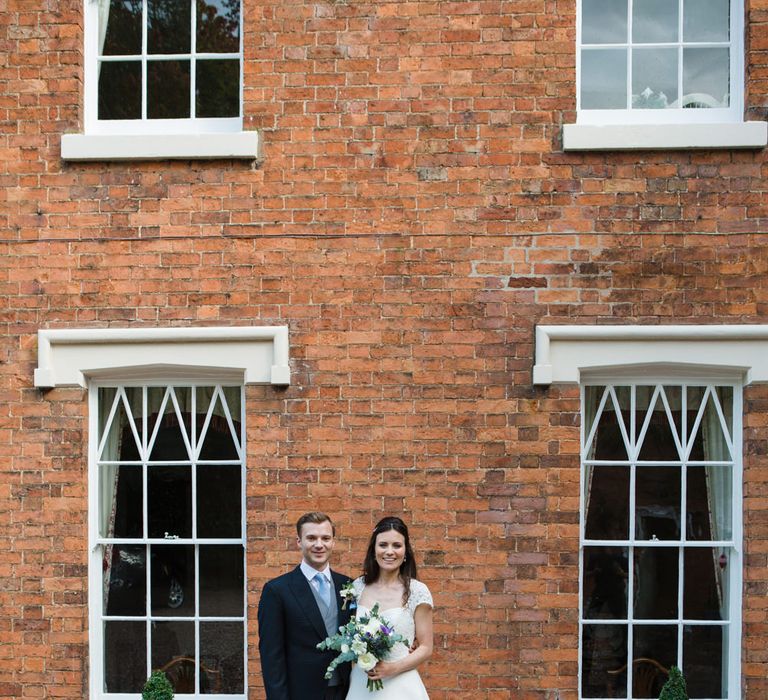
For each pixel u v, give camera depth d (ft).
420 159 15.98
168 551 16.56
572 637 15.46
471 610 15.56
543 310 15.81
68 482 16.11
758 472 15.55
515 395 15.75
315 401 15.92
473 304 15.87
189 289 16.15
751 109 15.83
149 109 17.12
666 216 15.78
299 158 16.11
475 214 15.92
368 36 16.08
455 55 15.97
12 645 15.98
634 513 16.05
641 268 15.76
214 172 16.21
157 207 16.21
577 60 16.21
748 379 15.62
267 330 15.85
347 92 16.08
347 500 15.78
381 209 16.01
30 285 16.30
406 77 16.02
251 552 15.83
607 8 16.72
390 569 12.73
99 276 16.24
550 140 15.90
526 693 15.44
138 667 16.43
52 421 16.20
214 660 16.34
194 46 17.08
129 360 16.14
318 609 12.72
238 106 16.99
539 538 15.60
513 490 15.65
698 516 16.06
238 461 16.43
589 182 15.84
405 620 12.55
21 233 16.31
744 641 15.46
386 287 15.94
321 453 15.85
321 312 15.99
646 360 15.65
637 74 16.67
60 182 16.30
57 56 16.42
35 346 16.24
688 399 16.17
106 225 16.25
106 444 16.70
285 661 12.53
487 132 15.94
